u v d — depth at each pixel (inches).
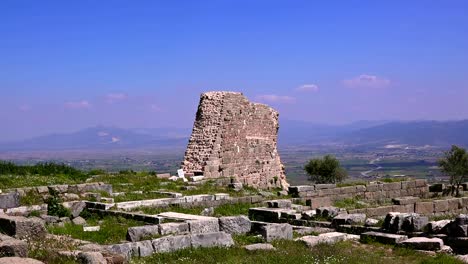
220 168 1792.6
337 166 2886.3
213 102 1884.8
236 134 1897.1
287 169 5999.0
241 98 1963.6
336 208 1132.5
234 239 840.9
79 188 1280.8
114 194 1311.5
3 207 1095.0
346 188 1547.7
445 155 2365.9
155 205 1219.9
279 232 864.3
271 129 2175.2
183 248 757.3
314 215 1120.2
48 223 986.7
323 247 778.2
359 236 938.7
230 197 1358.3
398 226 927.0
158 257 711.7
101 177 1576.0
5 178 1350.9
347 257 719.1
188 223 860.0
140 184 1504.7
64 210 1085.8
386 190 1619.1
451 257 757.3
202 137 1825.8
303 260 693.3
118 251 709.9
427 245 828.6
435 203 1283.2
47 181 1379.2
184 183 1576.0
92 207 1146.7
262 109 2100.1
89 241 791.1
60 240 681.0
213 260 692.7
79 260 581.9
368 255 755.4
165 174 1740.9
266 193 1562.5
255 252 742.5
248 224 913.5
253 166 1995.6
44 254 585.9
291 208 1258.0
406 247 839.1
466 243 823.1
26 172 1519.4
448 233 860.0
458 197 1499.8
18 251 557.9
